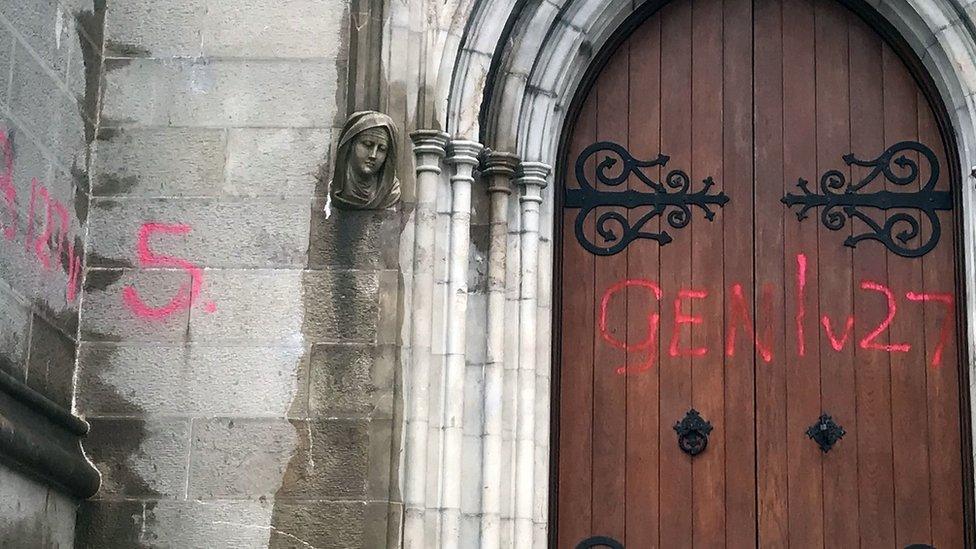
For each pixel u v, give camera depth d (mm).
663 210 7363
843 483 6973
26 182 6156
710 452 7066
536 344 7008
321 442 6508
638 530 7012
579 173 7434
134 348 6684
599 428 7133
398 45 6918
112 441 6590
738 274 7250
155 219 6820
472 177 6926
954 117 7234
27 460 5859
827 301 7184
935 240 7219
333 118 6879
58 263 6500
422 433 6500
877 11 7441
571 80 7367
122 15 7055
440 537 6453
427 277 6668
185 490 6512
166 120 6926
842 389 7078
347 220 6754
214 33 7008
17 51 6066
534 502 6836
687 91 7500
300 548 6398
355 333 6621
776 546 6934
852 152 7363
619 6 7387
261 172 6836
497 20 7004
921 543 6883
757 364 7137
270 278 6711
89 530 6496
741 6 7566
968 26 7078
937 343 7098
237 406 6582
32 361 6227
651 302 7258
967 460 6926
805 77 7473
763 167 7375
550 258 7168
